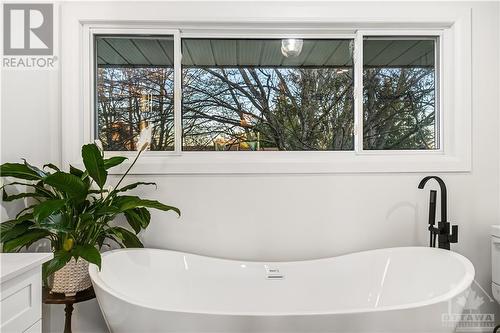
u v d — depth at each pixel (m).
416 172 1.94
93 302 1.86
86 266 1.54
